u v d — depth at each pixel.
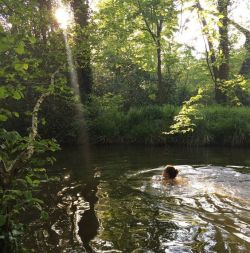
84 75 20.69
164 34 21.42
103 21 20.00
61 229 6.65
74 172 11.59
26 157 5.09
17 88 4.56
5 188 4.86
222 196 8.59
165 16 19.97
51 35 13.48
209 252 5.61
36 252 5.69
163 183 9.93
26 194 4.69
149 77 24.88
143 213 7.49
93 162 13.36
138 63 24.23
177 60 23.03
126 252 5.64
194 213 7.43
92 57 18.31
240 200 8.27
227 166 12.30
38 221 7.06
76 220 7.12
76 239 6.19
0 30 4.15
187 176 10.71
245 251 5.63
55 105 17.92
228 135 18.02
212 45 21.25
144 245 5.89
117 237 6.26
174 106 21.45
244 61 25.39
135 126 19.28
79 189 9.48
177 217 7.21
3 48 4.21
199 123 18.25
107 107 20.41
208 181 10.05
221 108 19.72
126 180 10.39
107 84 23.98
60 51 13.29
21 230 5.04
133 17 20.53
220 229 6.54
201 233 6.37
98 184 9.98
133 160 13.73
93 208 7.87
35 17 12.30
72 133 18.72
